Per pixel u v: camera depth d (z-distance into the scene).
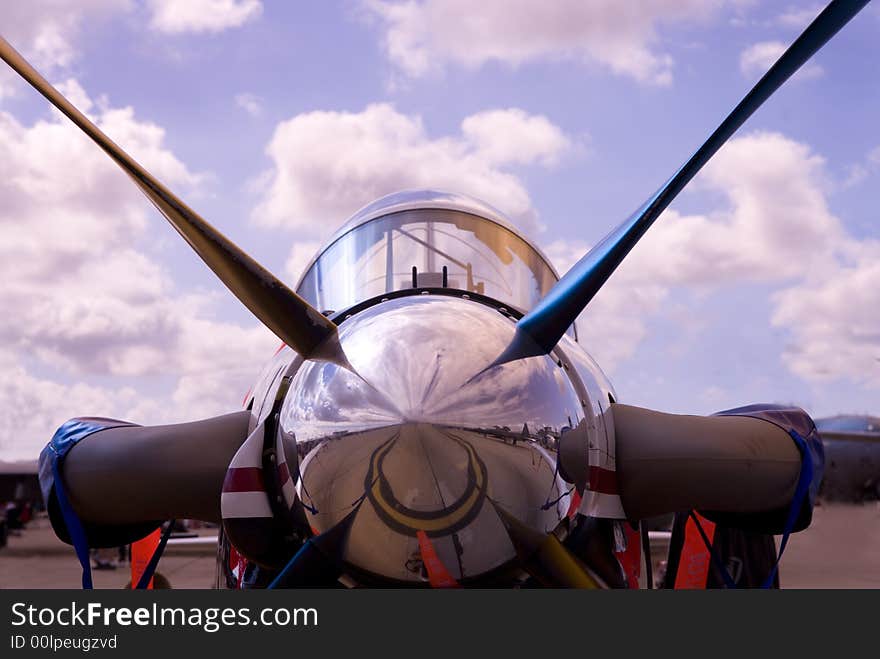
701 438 4.62
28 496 23.48
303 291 5.60
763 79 3.91
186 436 4.73
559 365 4.30
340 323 4.50
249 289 4.04
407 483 3.59
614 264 4.12
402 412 3.64
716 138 4.04
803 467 4.70
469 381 3.75
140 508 4.74
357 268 5.32
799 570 16.47
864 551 12.03
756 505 4.73
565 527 3.92
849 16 3.74
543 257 5.72
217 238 4.00
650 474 4.57
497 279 5.29
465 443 3.63
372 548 3.67
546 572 3.90
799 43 3.80
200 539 11.24
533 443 3.76
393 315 4.05
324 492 3.70
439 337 3.87
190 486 4.66
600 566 4.16
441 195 5.63
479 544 3.66
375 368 3.80
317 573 3.80
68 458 4.81
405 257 5.27
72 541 4.77
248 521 3.96
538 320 4.09
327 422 3.74
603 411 4.36
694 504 4.63
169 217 4.05
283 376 4.31
